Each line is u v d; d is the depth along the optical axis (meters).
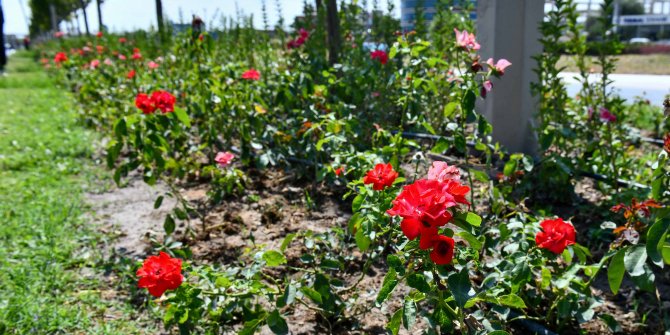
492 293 2.07
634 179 4.04
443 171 1.86
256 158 4.71
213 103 5.33
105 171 5.32
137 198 4.52
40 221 3.93
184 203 3.60
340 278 3.01
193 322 2.32
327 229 3.60
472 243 1.75
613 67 4.44
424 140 5.35
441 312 1.85
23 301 2.80
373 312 2.68
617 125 4.65
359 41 6.90
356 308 2.61
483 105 5.16
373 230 2.54
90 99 7.91
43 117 8.27
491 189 3.44
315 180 4.48
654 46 19.30
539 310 2.56
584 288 2.29
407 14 8.58
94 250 3.49
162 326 2.66
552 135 3.84
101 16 27.80
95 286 3.05
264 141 4.95
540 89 4.27
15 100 10.39
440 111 5.41
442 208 1.58
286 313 2.69
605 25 4.41
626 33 22.81
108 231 3.80
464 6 6.50
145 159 3.82
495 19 4.65
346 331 2.55
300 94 5.00
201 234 3.64
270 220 3.82
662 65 14.34
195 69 5.65
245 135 4.76
